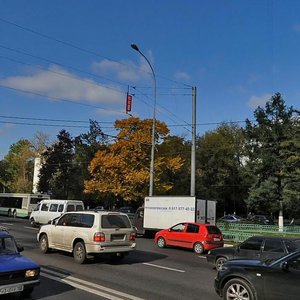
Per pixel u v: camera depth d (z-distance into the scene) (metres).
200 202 27.66
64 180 70.44
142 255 18.06
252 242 13.79
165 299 9.27
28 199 51.06
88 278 11.68
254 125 40.41
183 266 15.05
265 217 52.75
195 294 9.95
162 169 41.09
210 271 14.02
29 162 79.25
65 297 9.16
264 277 7.85
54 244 16.20
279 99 39.28
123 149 40.50
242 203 66.44
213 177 62.94
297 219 54.66
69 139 73.38
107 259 15.95
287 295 7.52
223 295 8.48
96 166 41.62
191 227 21.16
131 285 10.81
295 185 37.66
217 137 64.44
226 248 14.36
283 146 37.97
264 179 39.53
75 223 15.40
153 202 29.38
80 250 14.70
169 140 46.16
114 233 14.80
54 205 33.28
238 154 63.75
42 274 12.05
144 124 40.84
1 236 9.69
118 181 40.53
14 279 8.35
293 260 7.73
